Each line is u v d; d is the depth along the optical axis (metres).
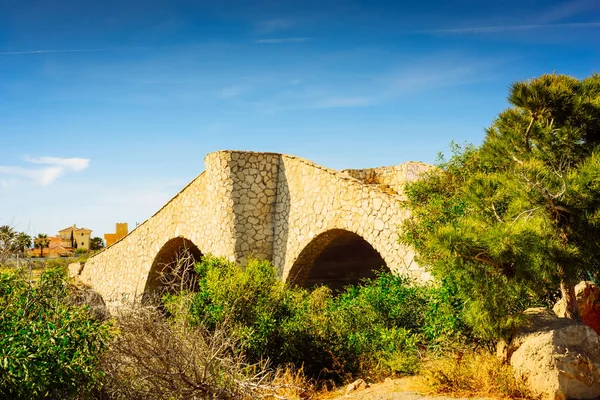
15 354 5.92
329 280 20.30
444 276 8.21
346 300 12.71
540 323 7.53
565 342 6.94
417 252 11.87
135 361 7.24
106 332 7.02
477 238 7.17
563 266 7.07
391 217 14.34
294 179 19.38
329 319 11.82
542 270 7.05
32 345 6.18
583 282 8.78
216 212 20.45
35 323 6.51
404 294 11.51
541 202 7.15
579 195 6.82
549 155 8.19
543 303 9.20
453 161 12.96
